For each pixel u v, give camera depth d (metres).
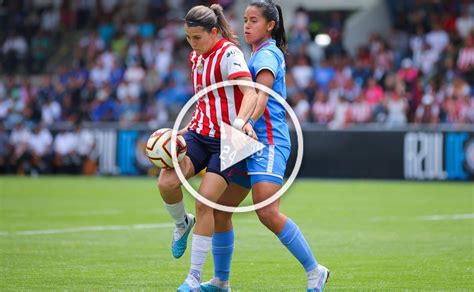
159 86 88.19
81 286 24.31
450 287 24.42
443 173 70.25
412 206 50.12
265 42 22.72
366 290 24.02
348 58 85.56
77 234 37.06
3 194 59.06
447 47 82.75
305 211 47.53
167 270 27.48
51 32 105.56
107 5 105.38
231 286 24.78
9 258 29.84
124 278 25.84
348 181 72.12
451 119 73.94
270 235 36.72
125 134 80.19
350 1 99.38
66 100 89.25
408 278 26.00
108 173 81.00
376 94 77.50
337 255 30.97
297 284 25.12
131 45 95.19
